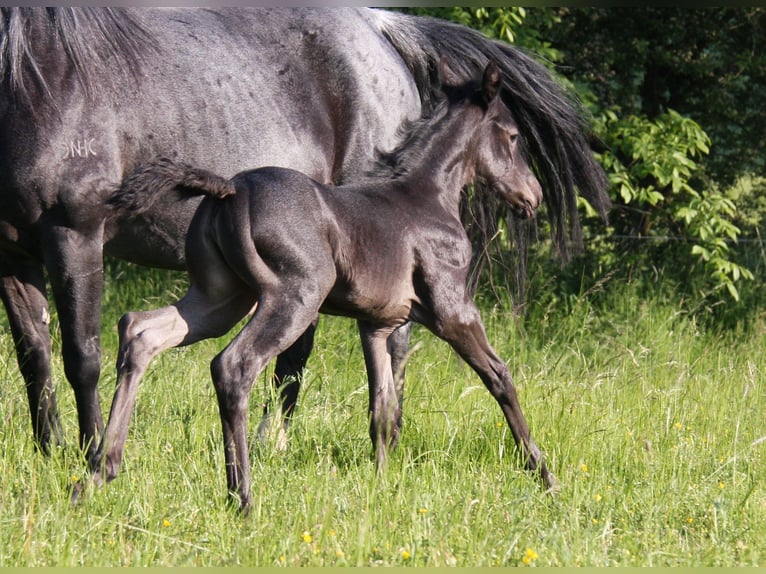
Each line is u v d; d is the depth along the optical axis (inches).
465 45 580.1
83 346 437.7
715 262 808.3
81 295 435.8
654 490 422.9
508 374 449.7
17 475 405.4
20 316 455.8
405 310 442.6
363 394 570.9
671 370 686.5
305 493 390.9
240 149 485.7
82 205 431.5
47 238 430.9
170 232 472.1
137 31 461.7
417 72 581.6
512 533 365.7
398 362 523.2
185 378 564.1
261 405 501.4
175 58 470.9
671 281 888.3
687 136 839.1
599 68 960.9
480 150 480.4
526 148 574.9
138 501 378.0
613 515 400.5
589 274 888.3
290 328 392.2
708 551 360.5
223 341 703.7
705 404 576.4
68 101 429.7
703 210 820.0
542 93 571.5
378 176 452.4
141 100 454.3
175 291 802.8
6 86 421.1
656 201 848.3
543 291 850.1
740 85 956.0
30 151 421.1
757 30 931.3
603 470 449.7
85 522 356.8
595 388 581.3
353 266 415.2
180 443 456.4
